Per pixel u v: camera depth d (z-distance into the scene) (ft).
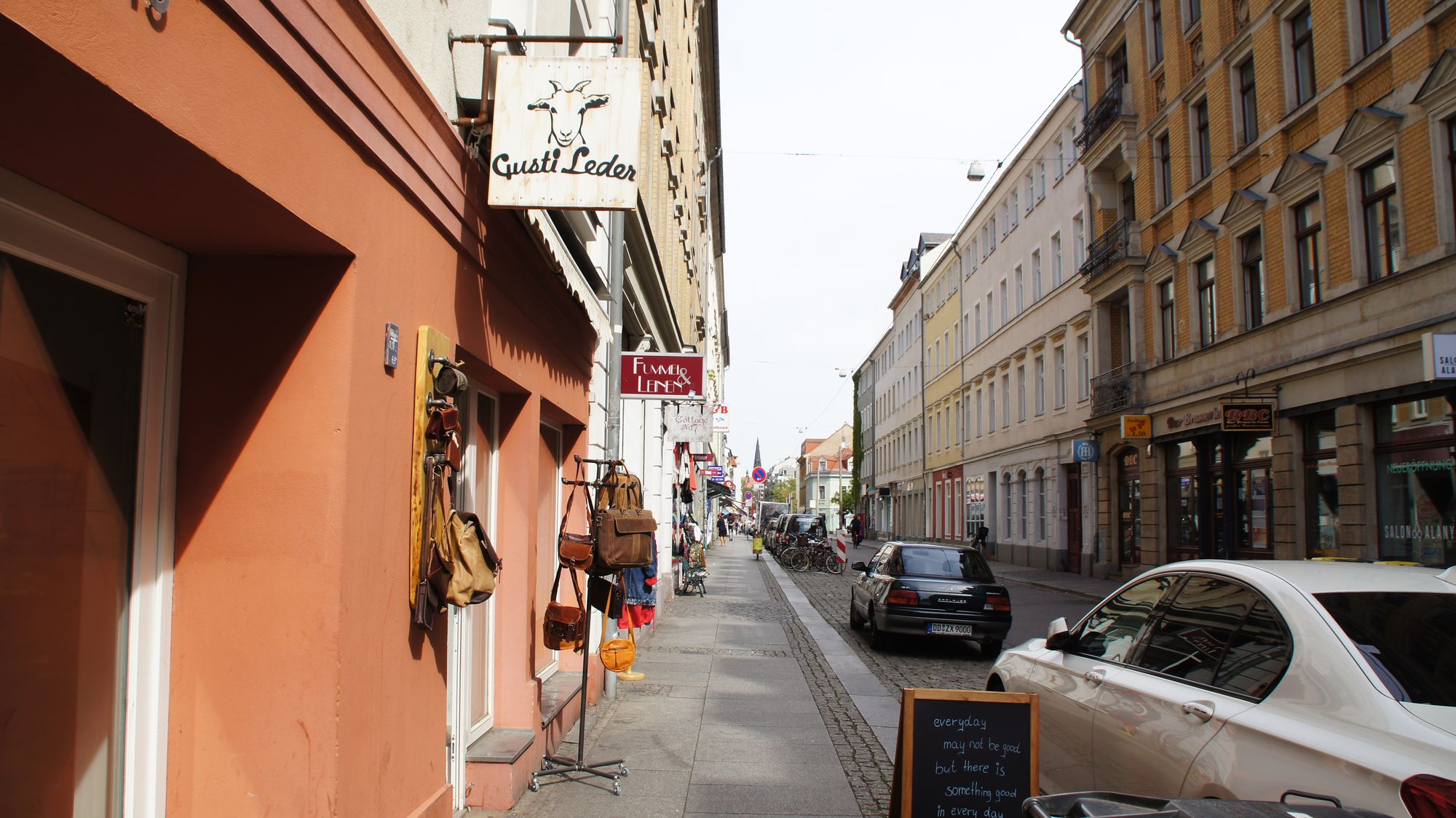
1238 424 54.44
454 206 14.52
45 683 8.76
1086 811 8.49
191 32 7.80
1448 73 41.83
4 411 8.23
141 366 10.36
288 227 10.07
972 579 40.70
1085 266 83.30
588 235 26.23
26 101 6.97
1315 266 52.95
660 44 49.75
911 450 186.80
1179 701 12.09
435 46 14.17
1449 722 9.27
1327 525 51.49
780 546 112.27
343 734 10.83
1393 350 44.83
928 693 13.29
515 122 14.62
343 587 10.91
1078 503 92.17
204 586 10.86
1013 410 112.47
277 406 11.03
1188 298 67.82
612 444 30.22
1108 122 80.18
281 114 9.36
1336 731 9.69
